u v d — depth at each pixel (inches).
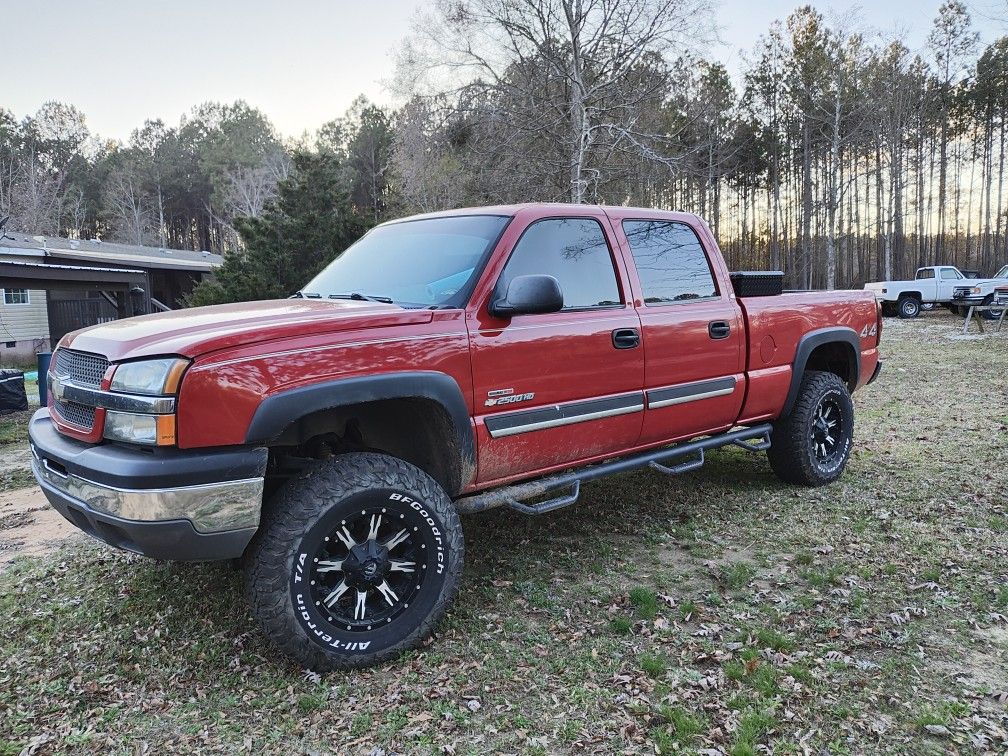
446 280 132.0
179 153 2674.7
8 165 2229.3
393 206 1091.3
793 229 2100.1
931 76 1619.1
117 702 105.6
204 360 99.1
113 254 948.6
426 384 116.6
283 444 117.5
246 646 120.1
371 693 106.3
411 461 135.0
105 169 2568.9
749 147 1702.8
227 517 100.3
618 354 145.8
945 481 207.6
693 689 105.0
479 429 125.4
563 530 173.9
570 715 99.9
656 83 859.4
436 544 118.3
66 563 161.2
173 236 2751.0
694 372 162.7
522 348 130.5
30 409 410.9
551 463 141.3
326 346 108.2
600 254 149.9
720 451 247.0
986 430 272.1
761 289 185.5
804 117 1541.6
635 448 157.5
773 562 152.4
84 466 102.7
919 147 1681.8
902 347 578.6
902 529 169.9
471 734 96.3
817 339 194.9
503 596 137.9
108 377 103.6
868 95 1438.2
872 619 125.7
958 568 146.6
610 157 853.2
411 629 116.0
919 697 102.1
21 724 100.4
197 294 566.6
